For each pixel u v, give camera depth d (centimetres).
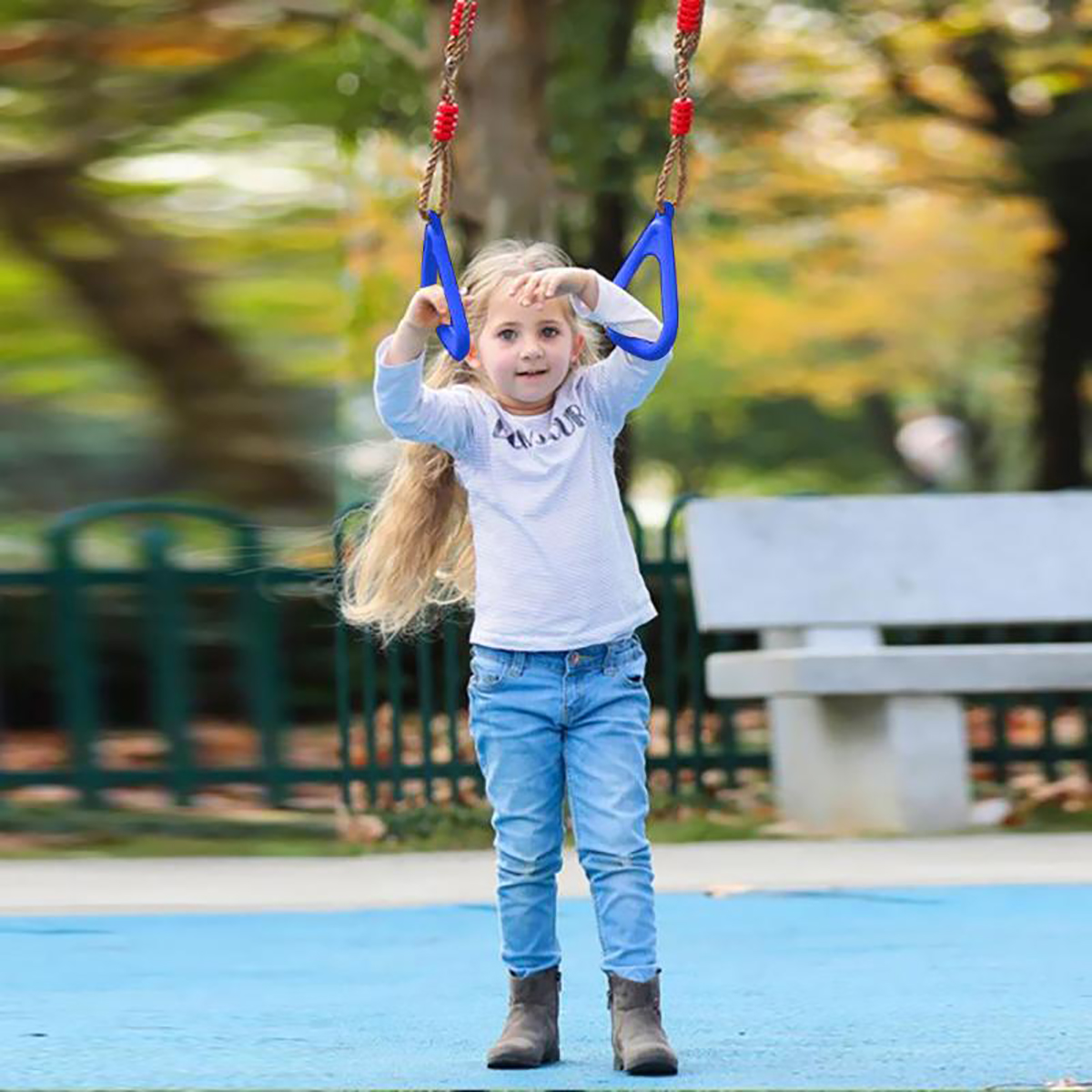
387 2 3092
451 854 2097
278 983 1414
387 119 3102
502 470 1135
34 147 3888
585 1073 1107
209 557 3219
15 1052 1187
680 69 1155
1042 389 4397
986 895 1748
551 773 1142
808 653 2127
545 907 1145
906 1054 1148
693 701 2420
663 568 2394
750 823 2273
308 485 3928
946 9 3638
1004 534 2438
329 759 2831
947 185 4400
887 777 2161
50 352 3903
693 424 6462
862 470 6831
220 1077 1112
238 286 3934
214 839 2217
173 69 3872
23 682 3097
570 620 1124
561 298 1131
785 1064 1123
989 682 2130
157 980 1429
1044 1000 1308
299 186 3934
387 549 1207
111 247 3919
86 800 2377
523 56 2620
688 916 1667
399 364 1105
